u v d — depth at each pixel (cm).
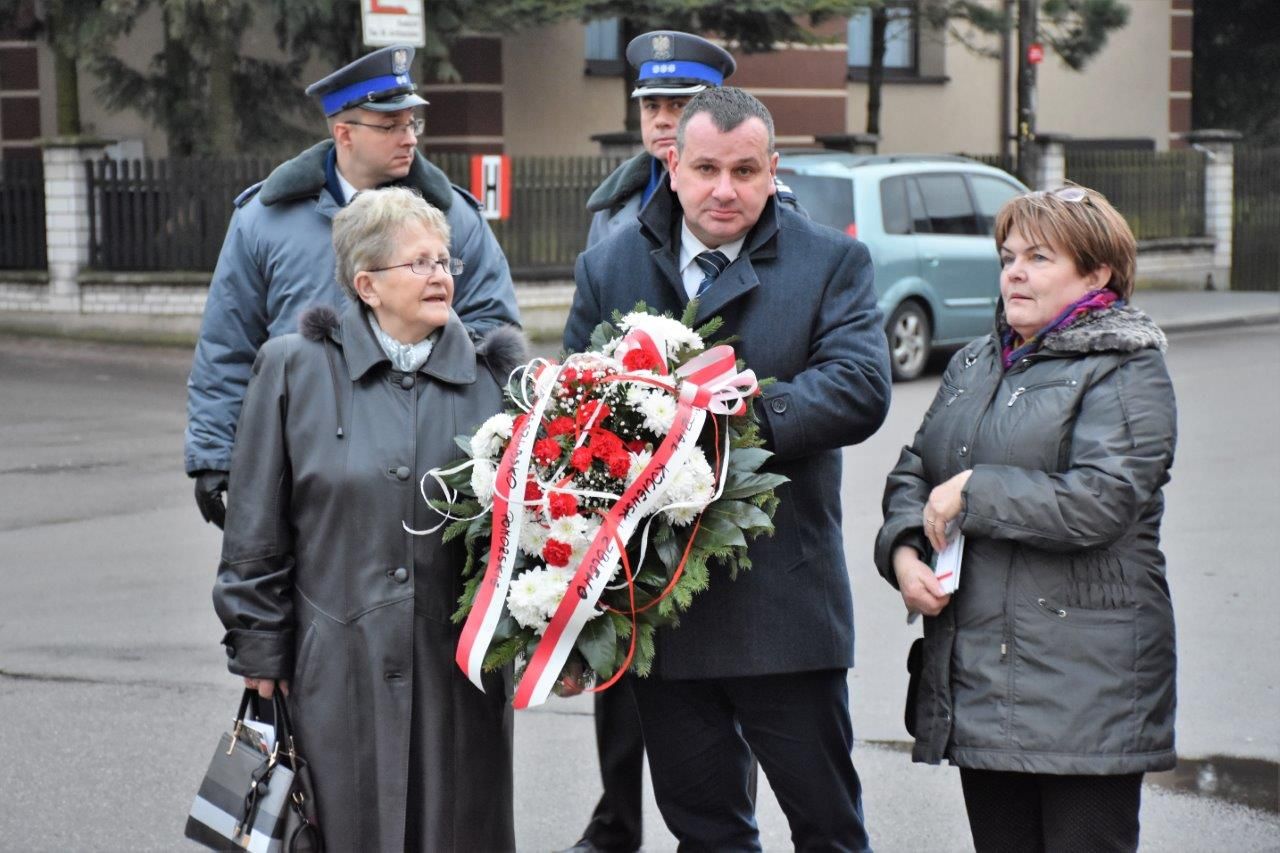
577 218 1591
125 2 1452
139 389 1297
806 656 346
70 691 564
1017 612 315
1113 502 304
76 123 1619
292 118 1720
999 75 2289
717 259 350
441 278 333
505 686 341
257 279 420
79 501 884
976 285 1347
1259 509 824
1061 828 320
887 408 347
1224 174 2114
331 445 330
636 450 314
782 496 348
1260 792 462
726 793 363
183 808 460
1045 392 318
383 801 328
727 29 1574
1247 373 1336
